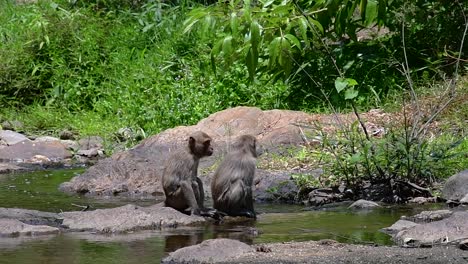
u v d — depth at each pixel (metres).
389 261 8.76
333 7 15.52
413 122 14.75
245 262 8.79
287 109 19.28
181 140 16.34
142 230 11.02
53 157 18.83
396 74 19.00
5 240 10.22
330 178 13.66
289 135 16.00
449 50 18.83
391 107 17.38
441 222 10.06
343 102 18.45
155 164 15.16
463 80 17.67
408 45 19.45
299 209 12.70
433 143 14.18
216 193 12.19
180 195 12.12
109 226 10.95
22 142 19.28
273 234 10.60
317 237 10.32
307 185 13.55
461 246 9.31
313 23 14.26
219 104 19.78
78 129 20.98
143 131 19.84
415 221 11.28
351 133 14.98
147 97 21.00
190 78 20.86
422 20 19.03
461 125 15.95
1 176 16.48
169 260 9.07
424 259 8.84
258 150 15.63
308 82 19.39
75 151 19.25
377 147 13.68
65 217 11.45
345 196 13.25
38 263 8.99
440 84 18.05
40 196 14.11
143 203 13.39
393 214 11.92
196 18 14.48
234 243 9.36
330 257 8.94
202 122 17.09
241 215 11.98
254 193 13.71
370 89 18.53
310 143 15.48
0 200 13.64
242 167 12.06
